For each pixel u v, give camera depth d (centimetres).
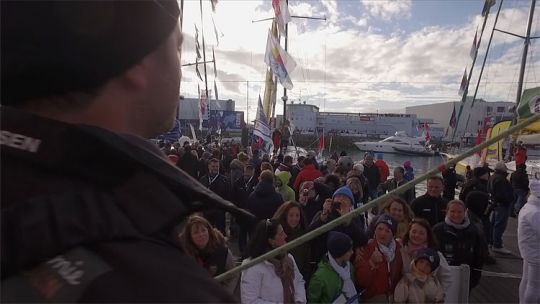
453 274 340
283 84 1191
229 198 707
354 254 360
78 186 46
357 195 618
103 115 52
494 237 746
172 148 1234
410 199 821
